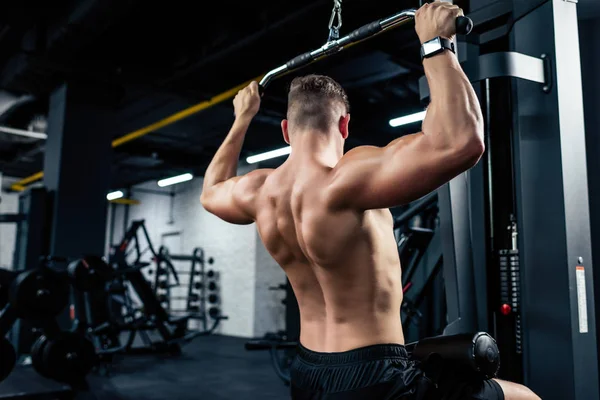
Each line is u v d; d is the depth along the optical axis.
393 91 4.97
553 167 1.38
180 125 6.30
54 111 4.92
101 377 4.43
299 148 0.95
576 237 1.36
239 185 1.05
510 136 1.55
